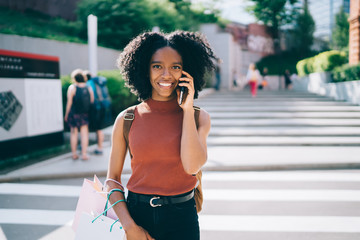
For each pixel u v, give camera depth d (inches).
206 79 70.7
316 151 290.7
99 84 263.6
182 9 966.4
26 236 139.5
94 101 259.9
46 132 305.0
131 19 697.6
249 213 163.5
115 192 64.5
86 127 254.5
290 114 426.3
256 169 243.4
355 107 462.6
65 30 684.1
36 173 219.6
